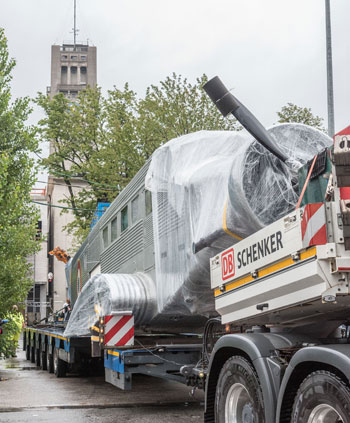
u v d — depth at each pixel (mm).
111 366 9133
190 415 8508
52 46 110500
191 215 7512
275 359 4938
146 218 9734
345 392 4020
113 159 29219
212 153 8086
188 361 8664
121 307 9172
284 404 4641
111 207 12297
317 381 4277
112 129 29797
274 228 4941
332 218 4332
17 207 16000
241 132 8078
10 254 16109
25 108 17078
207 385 5906
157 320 9445
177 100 28281
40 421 8141
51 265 53750
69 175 33844
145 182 9094
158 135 28359
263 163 6301
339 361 4062
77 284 17125
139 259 10031
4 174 15047
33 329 19078
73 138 34250
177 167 8211
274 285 4965
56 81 109062
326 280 4316
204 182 7293
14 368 17656
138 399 10148
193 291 7844
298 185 5578
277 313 5227
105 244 13008
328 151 4676
